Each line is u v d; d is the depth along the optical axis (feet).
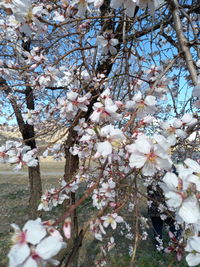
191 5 6.18
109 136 2.87
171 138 3.54
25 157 5.95
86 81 6.35
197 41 3.18
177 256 3.19
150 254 11.01
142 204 14.30
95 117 3.63
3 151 5.94
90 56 8.21
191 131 3.66
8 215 16.80
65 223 2.15
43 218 14.57
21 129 11.32
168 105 9.95
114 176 5.05
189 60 3.06
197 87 2.69
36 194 12.05
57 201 5.95
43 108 8.86
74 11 4.70
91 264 10.87
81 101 4.99
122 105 4.52
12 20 5.13
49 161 49.75
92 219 2.67
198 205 2.26
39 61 5.62
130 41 5.86
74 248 2.11
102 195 5.01
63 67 5.65
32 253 1.84
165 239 12.42
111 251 11.48
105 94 3.86
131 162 2.66
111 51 4.99
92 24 5.69
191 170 2.34
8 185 27.09
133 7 2.91
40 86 5.66
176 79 8.40
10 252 1.82
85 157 6.28
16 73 7.45
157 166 2.64
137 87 5.58
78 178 6.17
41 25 4.00
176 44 5.55
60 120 7.56
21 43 10.11
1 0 3.36
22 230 1.94
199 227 2.41
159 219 11.42
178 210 2.28
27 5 3.38
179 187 2.28
